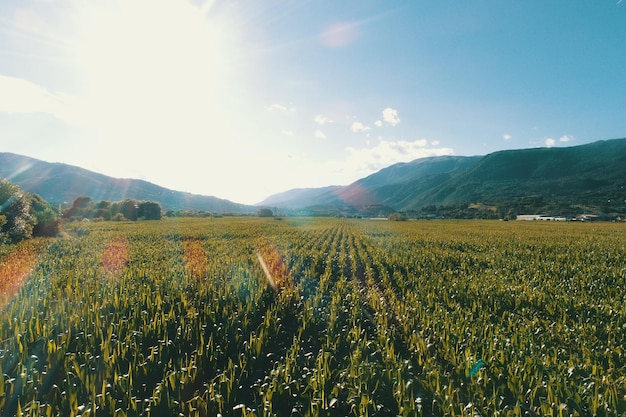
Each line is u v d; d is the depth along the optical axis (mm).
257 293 9984
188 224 66125
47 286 11812
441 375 5680
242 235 37938
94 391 4820
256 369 6145
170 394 4992
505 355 6031
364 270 16984
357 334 7172
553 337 7566
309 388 5133
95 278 13547
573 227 60750
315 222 83312
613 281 13641
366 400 4648
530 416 4547
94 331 6777
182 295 9281
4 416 4590
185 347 6719
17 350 6008
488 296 10734
